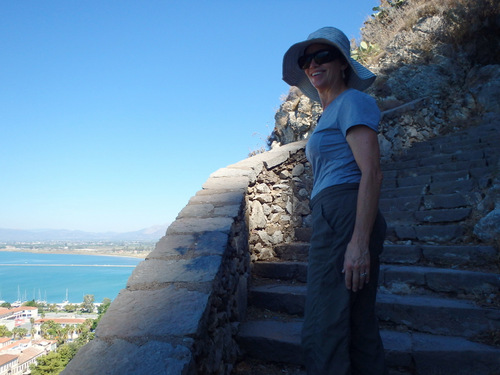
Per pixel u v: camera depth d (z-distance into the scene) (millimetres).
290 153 4035
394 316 2445
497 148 4766
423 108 6770
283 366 2285
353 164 1381
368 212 1247
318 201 1404
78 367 1200
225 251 2139
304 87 1896
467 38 7676
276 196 3854
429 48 7727
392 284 2814
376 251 1341
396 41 8195
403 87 7348
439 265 3023
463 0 7965
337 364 1240
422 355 2037
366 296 1350
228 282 2250
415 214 3811
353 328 1381
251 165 3549
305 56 1550
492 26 7547
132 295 1675
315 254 1375
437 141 6078
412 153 6012
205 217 2578
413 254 3137
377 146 1312
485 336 2188
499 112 6488
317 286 1342
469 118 6766
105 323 1468
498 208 3162
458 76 7328
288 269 3289
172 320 1459
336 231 1325
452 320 2303
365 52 8633
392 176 5160
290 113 7383
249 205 3367
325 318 1288
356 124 1296
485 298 2449
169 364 1200
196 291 1675
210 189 3115
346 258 1261
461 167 4688
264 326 2559
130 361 1221
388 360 2082
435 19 8039
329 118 1427
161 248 2154
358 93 1393
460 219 3564
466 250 2932
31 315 101438
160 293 1672
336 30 1524
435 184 4273
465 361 1989
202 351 1519
